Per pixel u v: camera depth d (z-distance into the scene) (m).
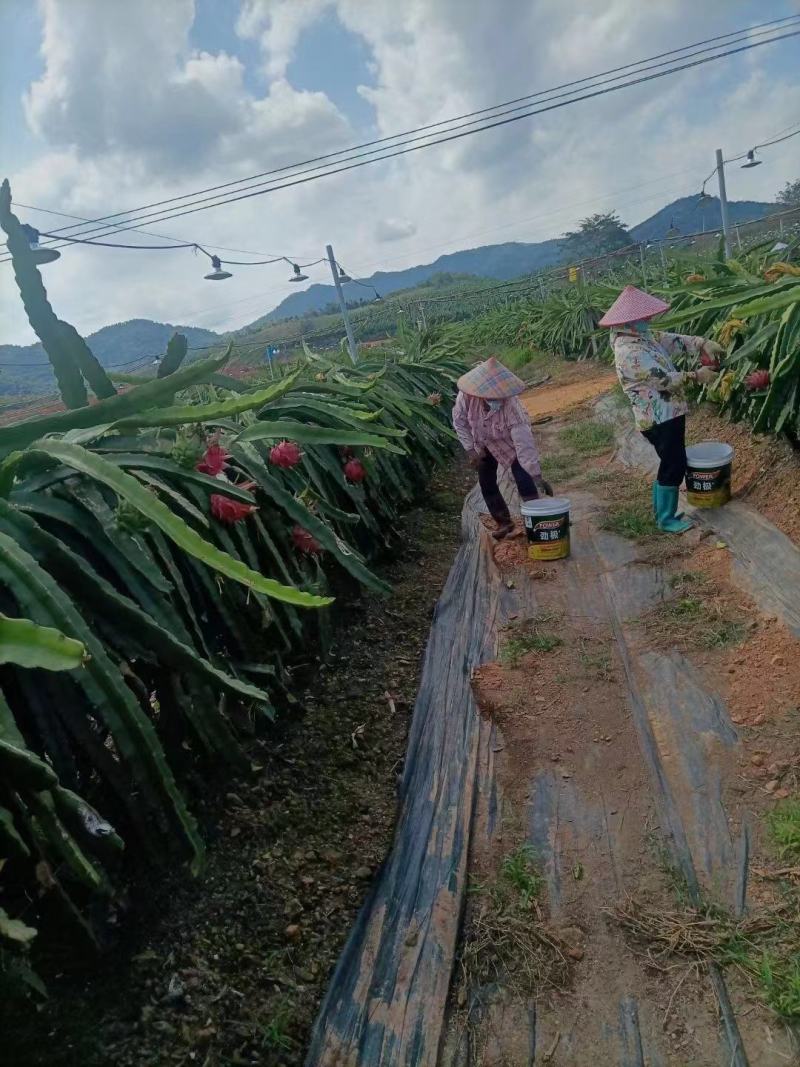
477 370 4.09
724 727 2.53
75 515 2.08
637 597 3.49
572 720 2.73
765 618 3.04
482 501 5.54
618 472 5.44
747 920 1.87
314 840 2.32
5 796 1.57
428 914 2.05
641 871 2.08
